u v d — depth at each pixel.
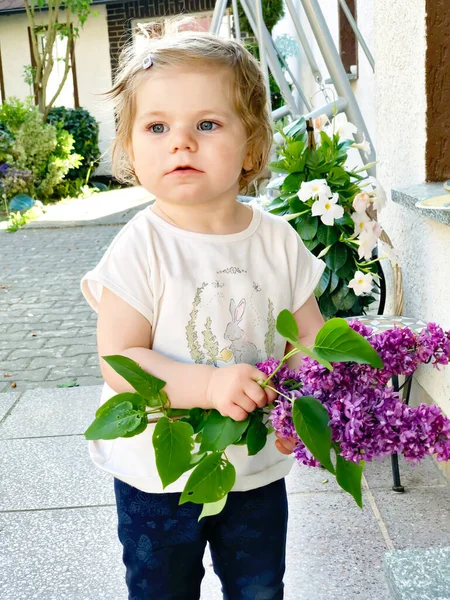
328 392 1.00
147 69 1.23
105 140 12.93
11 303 5.90
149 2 12.68
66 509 2.49
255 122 1.29
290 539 2.21
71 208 10.54
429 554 1.87
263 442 1.10
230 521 1.38
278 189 3.02
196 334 1.28
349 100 3.58
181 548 1.36
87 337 4.94
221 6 4.08
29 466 2.83
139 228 1.31
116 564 2.15
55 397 3.60
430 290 2.61
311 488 2.51
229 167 1.23
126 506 1.36
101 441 1.42
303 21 7.86
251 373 1.10
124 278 1.26
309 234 2.61
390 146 3.12
